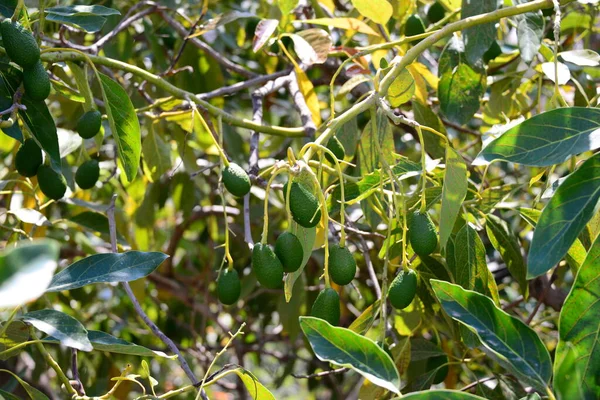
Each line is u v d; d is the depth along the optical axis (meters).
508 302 2.77
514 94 2.42
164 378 3.52
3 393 1.88
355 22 2.22
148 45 2.98
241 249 3.06
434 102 2.58
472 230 1.98
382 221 2.24
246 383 1.84
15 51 1.84
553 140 1.72
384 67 2.00
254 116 2.27
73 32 2.68
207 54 2.68
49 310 1.79
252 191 2.77
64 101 2.61
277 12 2.47
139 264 1.85
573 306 1.65
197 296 3.37
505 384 2.14
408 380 2.31
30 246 1.36
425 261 2.08
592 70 2.40
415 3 2.38
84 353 2.91
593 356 1.64
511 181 2.85
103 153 2.93
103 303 3.40
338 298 1.77
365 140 2.02
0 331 1.78
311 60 2.20
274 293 3.17
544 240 1.62
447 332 2.23
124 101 2.00
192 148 2.71
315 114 2.27
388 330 2.14
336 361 1.62
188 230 3.53
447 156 1.84
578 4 2.48
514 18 2.15
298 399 5.18
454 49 2.22
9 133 1.90
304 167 1.76
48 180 2.03
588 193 1.63
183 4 2.94
